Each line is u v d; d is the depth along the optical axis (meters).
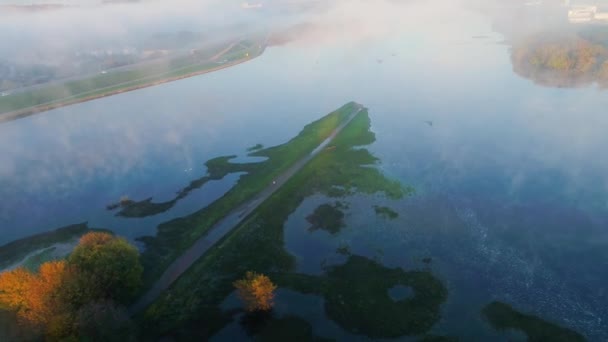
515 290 74.81
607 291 73.75
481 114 141.00
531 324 68.38
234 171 118.12
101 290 70.75
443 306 72.38
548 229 88.56
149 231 96.06
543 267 79.44
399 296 74.81
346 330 68.94
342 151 122.12
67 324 61.16
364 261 83.19
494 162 113.12
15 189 119.00
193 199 107.00
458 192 101.88
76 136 150.62
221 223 96.31
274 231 92.56
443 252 84.31
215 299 75.62
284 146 128.50
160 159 129.50
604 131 124.38
